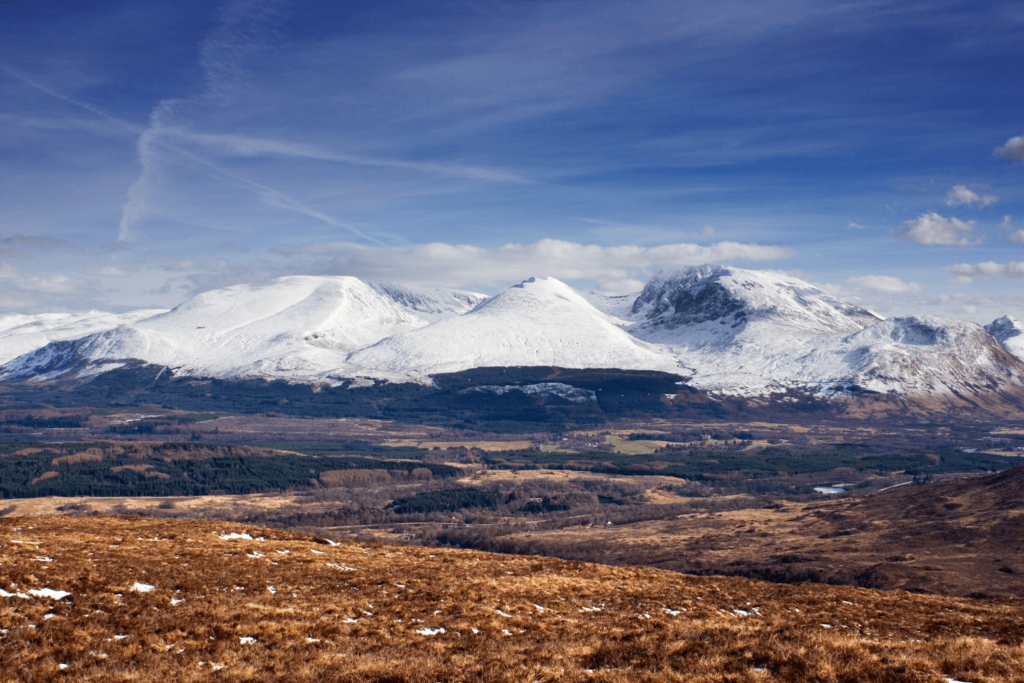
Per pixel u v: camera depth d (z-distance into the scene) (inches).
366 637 1531.7
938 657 1488.7
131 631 1411.2
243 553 2176.4
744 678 1391.5
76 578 1648.6
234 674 1280.8
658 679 1374.3
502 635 1606.8
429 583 2018.9
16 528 2213.3
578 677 1369.3
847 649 1569.9
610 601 2039.9
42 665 1211.2
